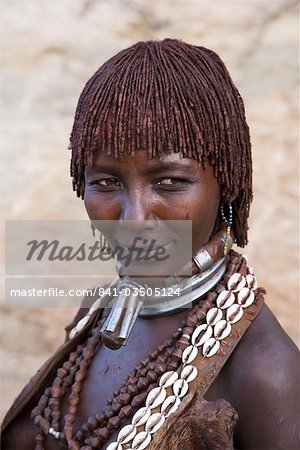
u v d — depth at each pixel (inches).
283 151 207.6
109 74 63.6
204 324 64.8
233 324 64.7
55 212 214.1
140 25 227.5
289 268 195.6
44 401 72.9
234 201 67.6
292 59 216.8
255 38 220.2
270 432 62.1
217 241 66.4
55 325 200.7
